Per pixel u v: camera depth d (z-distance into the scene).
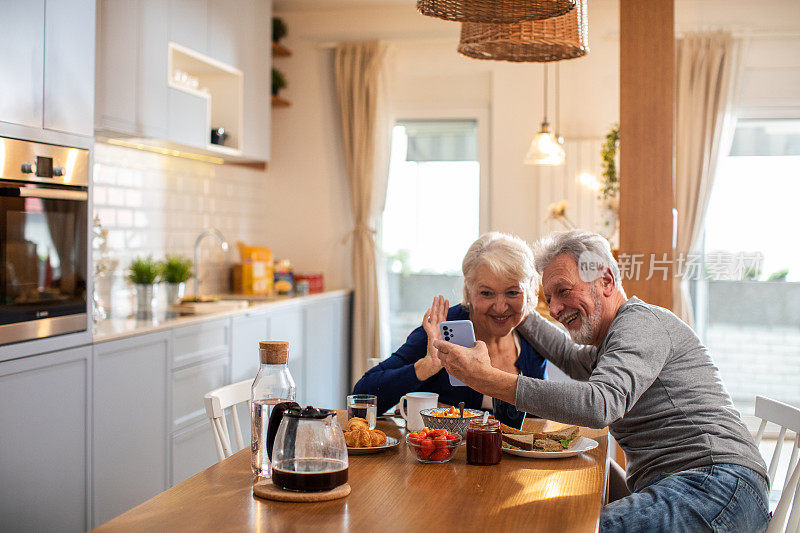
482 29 2.56
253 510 1.44
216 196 5.35
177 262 4.28
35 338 2.72
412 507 1.47
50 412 2.79
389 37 5.94
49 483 2.79
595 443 1.97
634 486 2.12
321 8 5.96
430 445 1.78
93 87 3.05
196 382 3.83
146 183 4.52
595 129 5.67
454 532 1.33
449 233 6.02
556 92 5.72
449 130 6.01
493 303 2.30
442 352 1.80
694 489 1.85
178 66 4.52
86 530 2.99
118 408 3.18
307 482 1.52
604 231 5.06
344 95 5.92
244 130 4.94
